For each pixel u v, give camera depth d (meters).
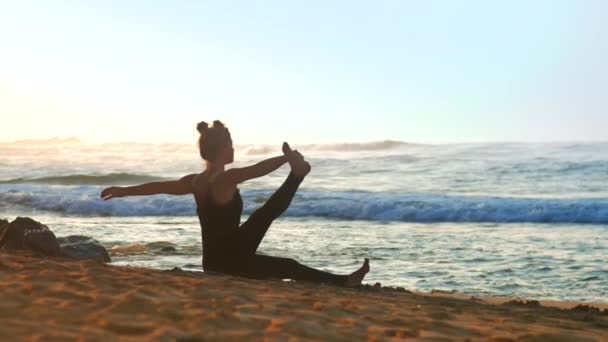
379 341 3.31
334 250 12.40
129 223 17.12
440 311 4.63
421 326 3.88
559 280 9.77
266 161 5.66
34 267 4.98
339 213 19.52
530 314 5.04
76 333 2.94
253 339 3.11
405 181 30.30
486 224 17.67
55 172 36.47
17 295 3.70
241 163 46.34
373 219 18.98
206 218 5.79
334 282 5.86
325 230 15.72
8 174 35.44
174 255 11.02
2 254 5.97
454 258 11.62
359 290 5.70
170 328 3.14
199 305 3.81
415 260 11.40
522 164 34.00
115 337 2.91
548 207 18.89
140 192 5.84
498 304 5.89
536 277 9.99
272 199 5.72
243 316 3.58
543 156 37.47
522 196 25.27
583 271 10.45
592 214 18.41
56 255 7.16
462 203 19.73
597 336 4.13
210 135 5.72
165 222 17.45
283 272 5.78
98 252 8.88
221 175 5.65
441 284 9.41
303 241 13.62
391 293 5.71
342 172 34.16
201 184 5.76
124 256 10.89
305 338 3.25
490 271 10.41
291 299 4.36
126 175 33.38
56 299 3.68
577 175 30.36
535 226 17.16
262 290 4.72
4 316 3.22
